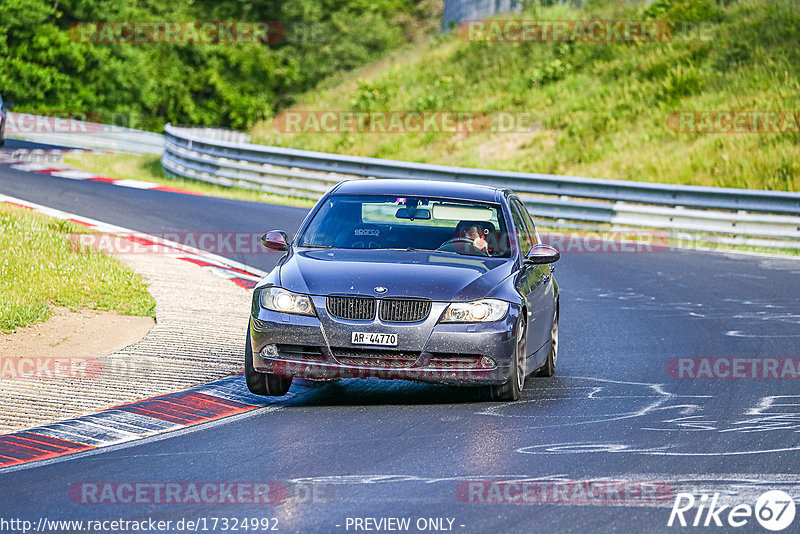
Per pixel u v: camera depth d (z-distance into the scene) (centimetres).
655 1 15138
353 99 14538
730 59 12875
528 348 3262
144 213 7312
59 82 17775
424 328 2948
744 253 7381
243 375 3344
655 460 2461
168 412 2877
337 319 2955
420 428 2755
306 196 9431
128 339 3841
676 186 8150
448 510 2045
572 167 11181
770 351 4091
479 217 3422
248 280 5206
